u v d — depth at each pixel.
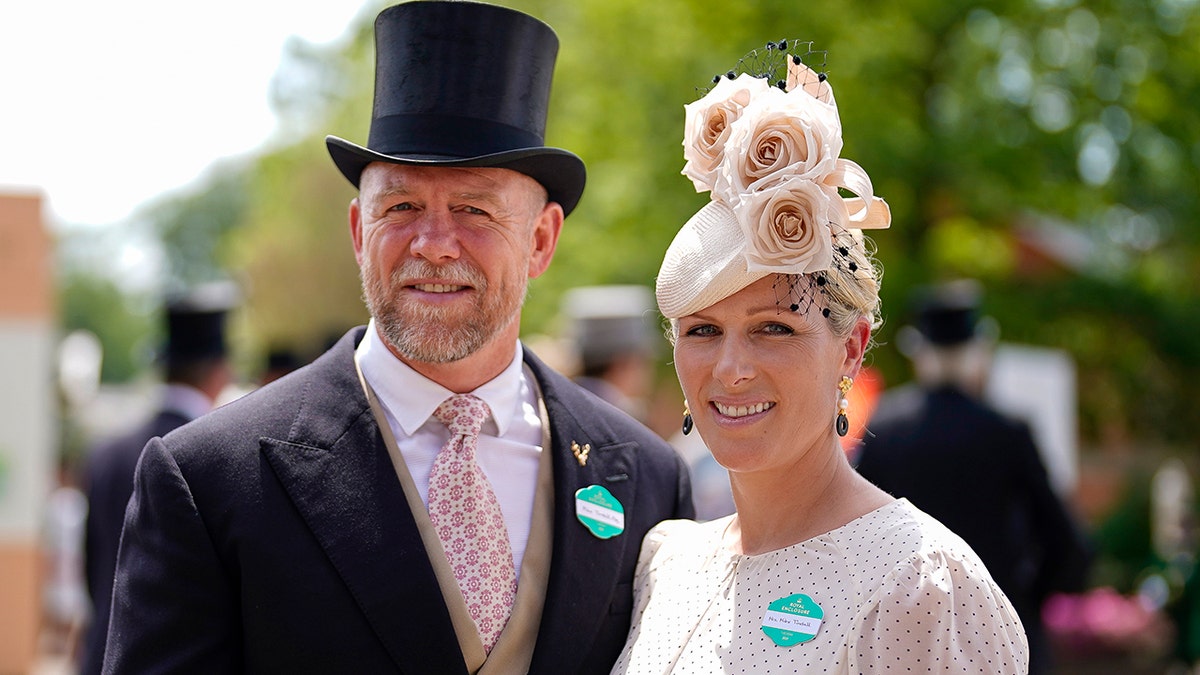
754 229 2.29
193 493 2.57
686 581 2.64
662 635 2.58
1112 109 11.63
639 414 6.26
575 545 2.78
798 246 2.29
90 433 18.25
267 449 2.63
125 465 4.89
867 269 2.47
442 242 2.66
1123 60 11.70
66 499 12.49
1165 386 13.84
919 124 11.19
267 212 31.58
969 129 11.16
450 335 2.70
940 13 11.16
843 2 10.90
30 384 7.05
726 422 2.44
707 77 10.94
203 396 5.30
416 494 2.70
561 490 2.84
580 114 12.33
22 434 7.02
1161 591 9.66
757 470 2.45
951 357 5.42
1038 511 5.31
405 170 2.70
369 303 2.79
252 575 2.53
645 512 2.97
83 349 20.77
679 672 2.47
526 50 2.84
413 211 2.72
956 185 11.04
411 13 2.76
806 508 2.49
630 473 2.99
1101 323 12.72
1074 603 9.45
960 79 11.38
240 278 28.23
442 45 2.76
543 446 2.91
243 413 2.70
